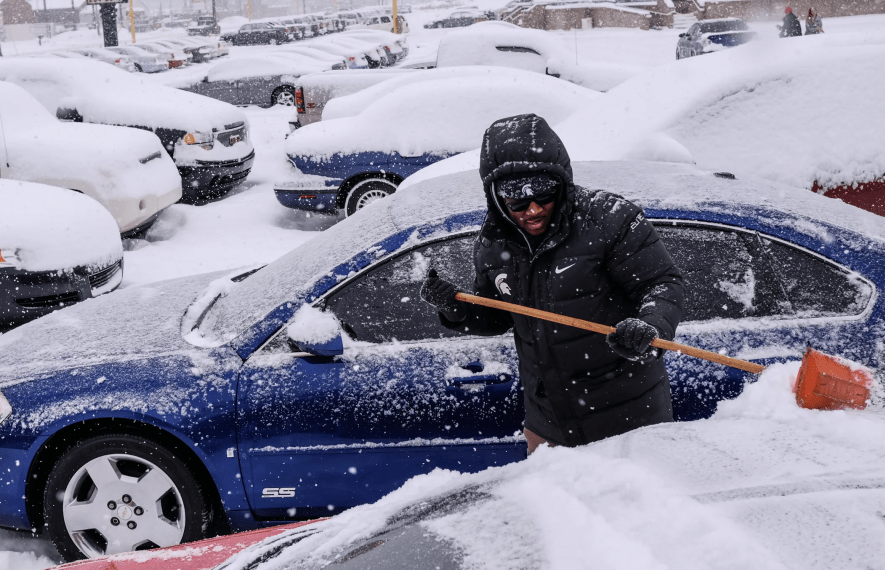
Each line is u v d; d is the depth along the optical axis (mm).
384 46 26156
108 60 28531
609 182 3297
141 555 1988
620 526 1214
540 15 36469
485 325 2457
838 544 1080
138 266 7129
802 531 1120
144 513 3055
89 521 3080
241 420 2938
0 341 3639
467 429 2912
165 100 9680
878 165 4711
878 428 1436
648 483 1321
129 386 2986
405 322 2984
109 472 3037
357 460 2951
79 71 9805
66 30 71062
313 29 41281
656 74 5758
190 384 2965
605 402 2299
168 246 7844
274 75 18719
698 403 2830
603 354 2240
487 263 2322
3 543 3385
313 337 2838
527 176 2029
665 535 1161
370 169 7996
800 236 2896
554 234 2137
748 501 1217
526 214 2096
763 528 1141
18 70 9766
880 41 5207
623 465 1416
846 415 1529
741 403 1738
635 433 1610
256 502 3004
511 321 2486
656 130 5016
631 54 25594
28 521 3121
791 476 1287
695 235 2934
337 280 3025
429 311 2980
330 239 3402
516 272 2258
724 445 1447
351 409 2920
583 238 2146
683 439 1514
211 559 1911
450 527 1438
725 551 1094
